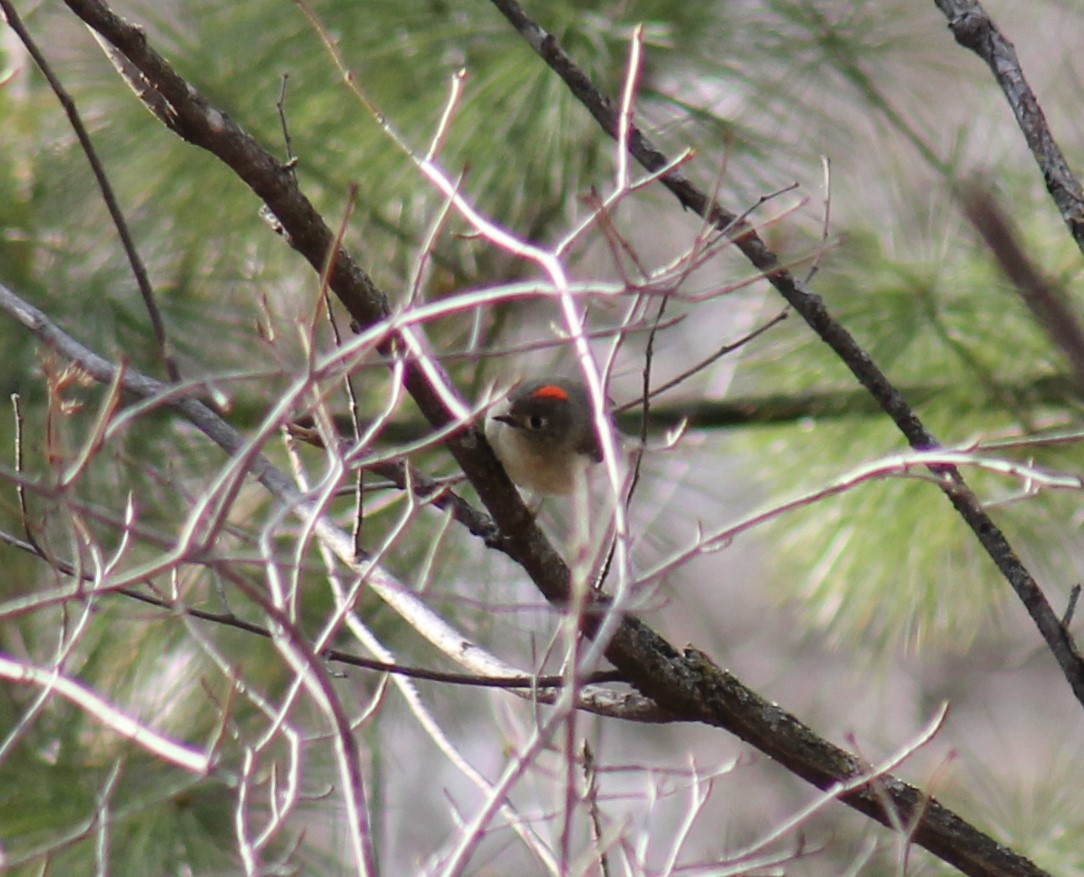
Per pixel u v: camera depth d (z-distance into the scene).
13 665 4.19
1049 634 5.49
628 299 9.08
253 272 8.23
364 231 8.02
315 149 7.79
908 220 7.90
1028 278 4.84
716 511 9.10
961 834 5.43
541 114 7.59
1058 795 7.86
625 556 3.88
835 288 7.94
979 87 8.12
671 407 8.70
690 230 8.55
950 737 10.93
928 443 5.93
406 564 8.03
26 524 4.76
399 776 9.48
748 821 9.18
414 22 7.79
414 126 7.73
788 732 5.41
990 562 8.02
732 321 9.03
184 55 7.94
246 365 8.01
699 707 5.35
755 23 7.91
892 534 8.05
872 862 7.14
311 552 7.92
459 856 3.71
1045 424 7.79
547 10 7.79
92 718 7.84
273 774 4.45
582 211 7.84
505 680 5.07
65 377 4.97
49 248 8.06
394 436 8.40
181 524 7.66
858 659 8.64
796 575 8.52
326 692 3.89
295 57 7.82
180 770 7.62
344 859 7.88
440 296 8.08
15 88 8.19
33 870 7.16
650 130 7.73
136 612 7.88
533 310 8.55
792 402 8.38
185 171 8.03
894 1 8.25
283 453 7.96
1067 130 8.47
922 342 8.02
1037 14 9.81
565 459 7.51
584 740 4.90
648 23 7.73
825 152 7.83
